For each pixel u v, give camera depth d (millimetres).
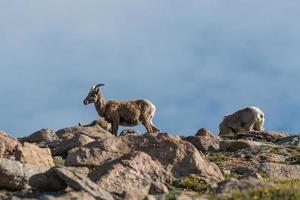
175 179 95000
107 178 88438
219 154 132000
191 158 99750
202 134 143875
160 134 103438
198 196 71500
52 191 83625
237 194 67250
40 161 99625
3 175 86062
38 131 141250
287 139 152625
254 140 157000
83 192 76625
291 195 67625
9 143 106750
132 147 102750
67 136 139250
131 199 70688
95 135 138875
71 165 100500
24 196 82875
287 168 111000
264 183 72938
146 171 92875
